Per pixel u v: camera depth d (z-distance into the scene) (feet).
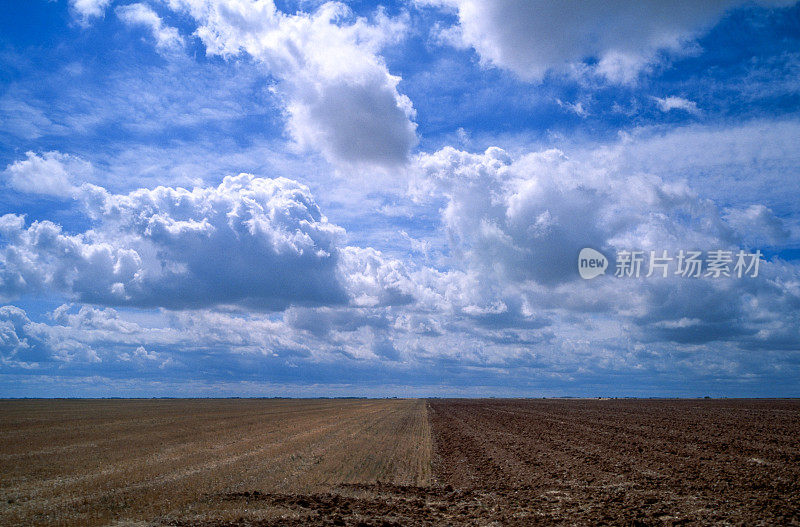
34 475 72.23
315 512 54.60
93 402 398.21
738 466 77.15
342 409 295.69
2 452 96.53
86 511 53.11
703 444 104.12
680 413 217.97
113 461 85.92
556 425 161.58
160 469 78.23
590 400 466.70
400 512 55.52
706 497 57.36
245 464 84.79
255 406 337.52
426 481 74.79
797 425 148.36
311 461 89.56
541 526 48.88
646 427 147.02
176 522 49.73
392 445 116.37
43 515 51.26
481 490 67.82
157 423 172.86
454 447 113.50
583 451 98.68
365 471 81.35
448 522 51.62
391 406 340.59
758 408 261.44
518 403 378.53
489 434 139.33
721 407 276.41
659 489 63.05
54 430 142.61
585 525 48.57
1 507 54.49
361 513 54.95
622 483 67.51
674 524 47.37
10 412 233.14
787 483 62.90
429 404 375.04
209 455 94.63
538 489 66.85
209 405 349.82
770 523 46.16
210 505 56.70
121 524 49.19
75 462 84.28
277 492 64.34
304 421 189.78
